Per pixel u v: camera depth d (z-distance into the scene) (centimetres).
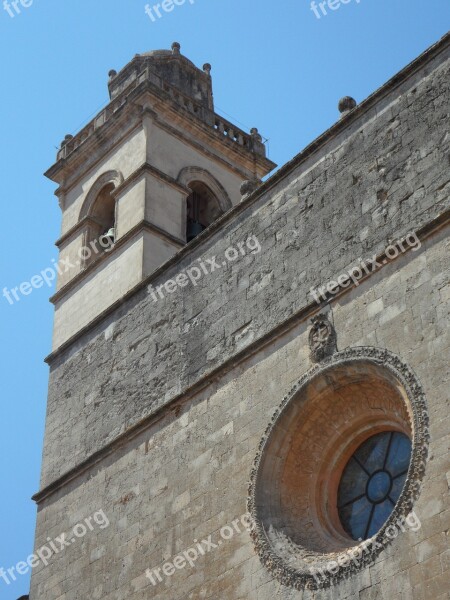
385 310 2355
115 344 3178
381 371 2303
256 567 2348
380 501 2338
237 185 4103
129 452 2873
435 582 1998
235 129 4256
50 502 3072
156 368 2955
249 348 2634
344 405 2442
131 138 3925
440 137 2450
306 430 2467
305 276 2611
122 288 3497
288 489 2438
